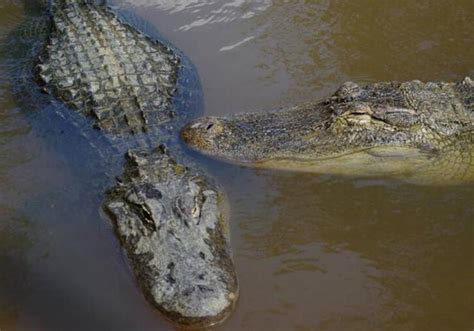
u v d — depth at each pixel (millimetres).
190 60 8172
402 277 5461
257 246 5711
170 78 7602
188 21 8875
